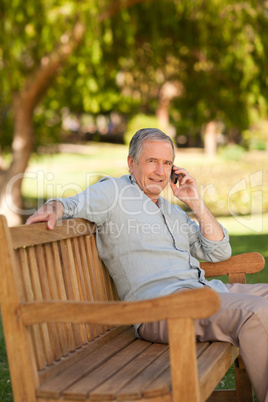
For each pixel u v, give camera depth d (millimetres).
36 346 2492
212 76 14461
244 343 2727
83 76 13211
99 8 11016
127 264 3143
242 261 3555
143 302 2252
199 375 2340
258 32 12977
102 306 2303
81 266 3076
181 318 2213
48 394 2332
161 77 16359
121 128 43625
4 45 11094
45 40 10680
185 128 18547
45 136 16547
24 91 12867
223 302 2850
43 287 2682
